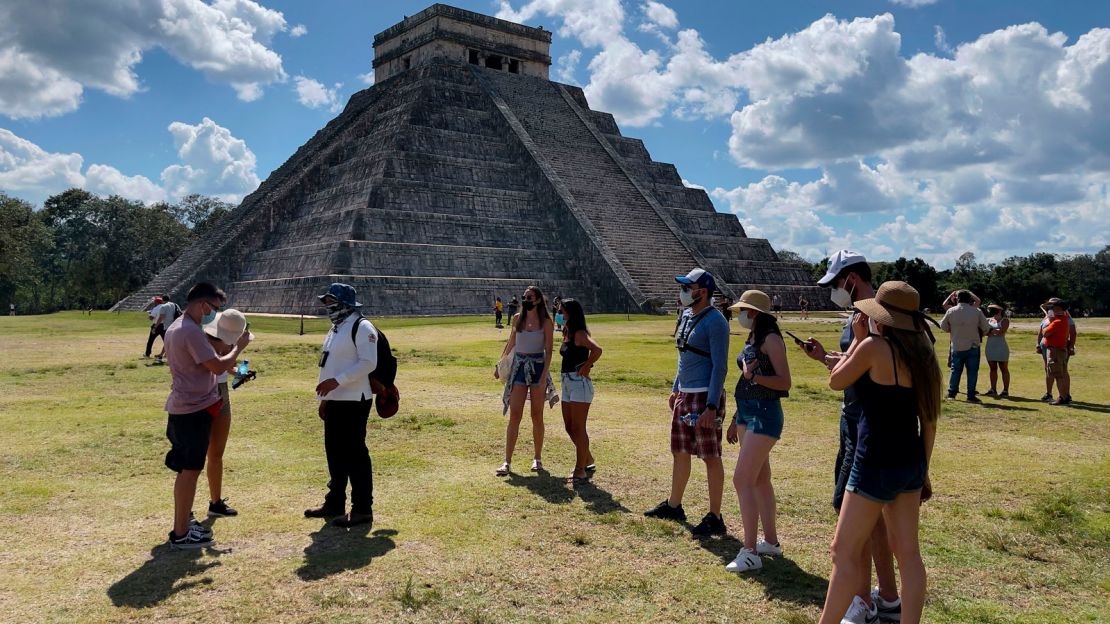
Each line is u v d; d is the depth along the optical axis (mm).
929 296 80812
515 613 6359
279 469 10812
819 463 11508
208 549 7684
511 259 60812
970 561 7582
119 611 6266
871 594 6957
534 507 9156
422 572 7137
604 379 20734
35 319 50969
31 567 7164
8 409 15227
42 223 95438
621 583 7000
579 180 70312
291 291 54750
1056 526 8492
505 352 11305
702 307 8648
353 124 75062
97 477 10273
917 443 5758
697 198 80500
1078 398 18281
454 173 64688
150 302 62188
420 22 80438
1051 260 116625
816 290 73000
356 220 55500
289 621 6148
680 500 8844
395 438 12844
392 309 53219
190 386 7840
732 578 7160
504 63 83250
